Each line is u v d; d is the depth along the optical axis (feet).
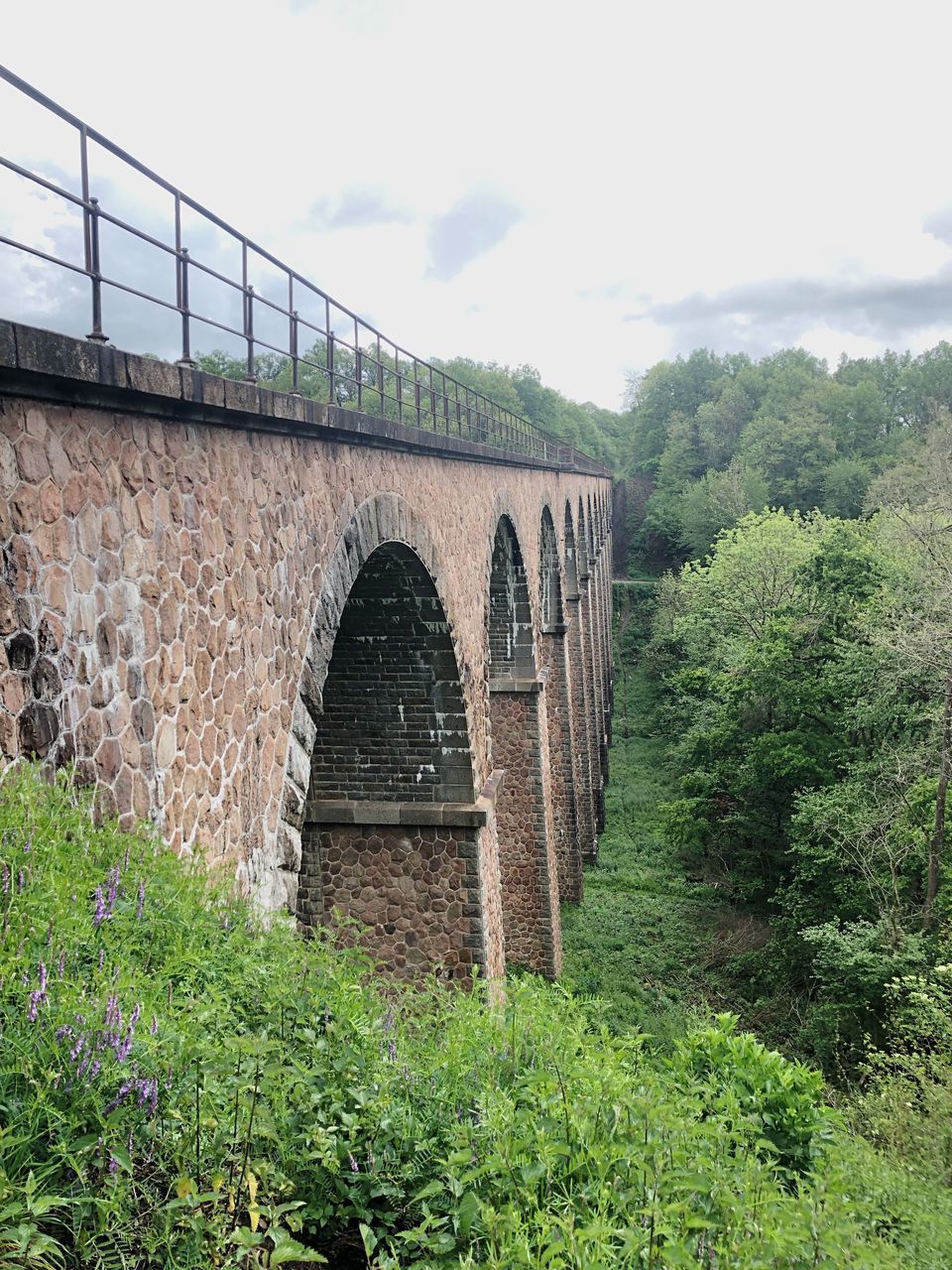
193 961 15.02
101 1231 9.71
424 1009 22.76
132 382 17.56
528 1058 17.90
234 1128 11.99
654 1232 12.04
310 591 28.27
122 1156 10.27
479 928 46.91
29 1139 9.96
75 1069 11.10
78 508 17.29
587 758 108.47
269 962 17.30
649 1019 64.44
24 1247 8.87
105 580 18.12
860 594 81.35
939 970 46.47
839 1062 54.60
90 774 17.69
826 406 262.88
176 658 20.59
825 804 68.44
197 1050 12.05
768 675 81.61
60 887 13.80
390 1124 14.73
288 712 26.68
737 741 90.48
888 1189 21.88
